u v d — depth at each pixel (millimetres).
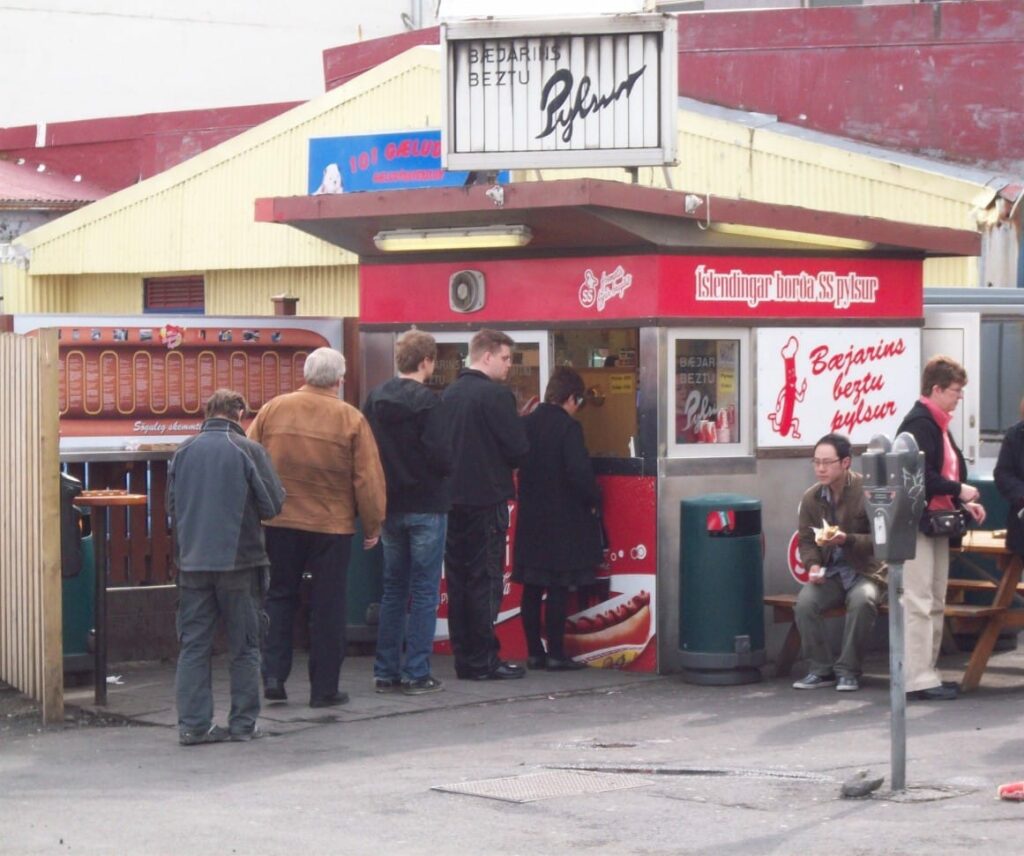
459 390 9914
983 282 15852
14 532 9375
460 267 10906
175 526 8461
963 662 10781
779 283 10523
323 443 9031
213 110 23797
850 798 6730
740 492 10383
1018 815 6336
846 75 18594
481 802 6855
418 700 9445
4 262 23156
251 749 8219
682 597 9984
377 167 17359
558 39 10078
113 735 8703
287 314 12117
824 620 9883
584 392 10555
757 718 8836
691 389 10258
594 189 9320
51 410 8859
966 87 17938
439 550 9555
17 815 6770
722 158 17156
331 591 9180
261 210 10617
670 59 9875
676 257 10078
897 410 11102
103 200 22297
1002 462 9398
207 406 8461
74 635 10031
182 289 22312
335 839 6250
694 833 6223
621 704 9320
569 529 10164
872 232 10625
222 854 6035
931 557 9297
